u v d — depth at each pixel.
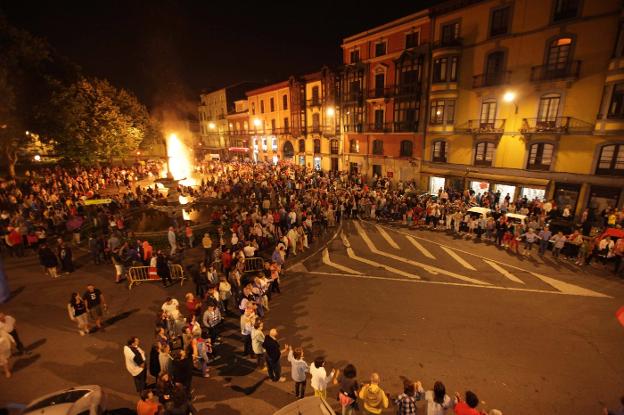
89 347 9.40
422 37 27.53
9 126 26.77
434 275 14.14
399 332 10.12
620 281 13.11
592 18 18.59
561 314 10.90
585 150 19.84
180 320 9.64
